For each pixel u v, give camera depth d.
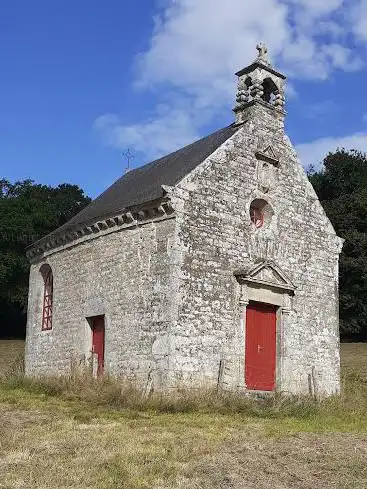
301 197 18.39
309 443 10.06
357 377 21.97
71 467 8.05
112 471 7.94
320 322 18.06
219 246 15.69
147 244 15.52
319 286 18.30
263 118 17.78
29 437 9.79
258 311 16.58
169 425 11.23
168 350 14.23
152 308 14.95
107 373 15.50
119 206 16.94
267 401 14.95
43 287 21.12
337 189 40.81
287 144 18.38
